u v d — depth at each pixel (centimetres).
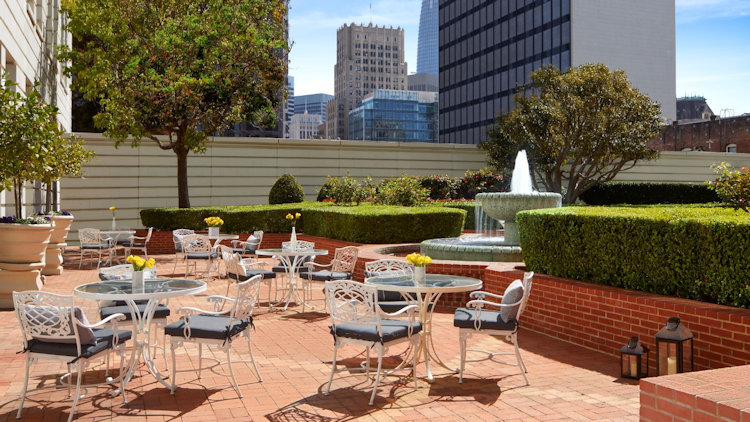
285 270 966
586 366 593
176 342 512
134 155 2358
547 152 2795
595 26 5175
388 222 1390
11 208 1416
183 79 1811
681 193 2994
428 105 12769
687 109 8306
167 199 2402
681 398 298
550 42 5284
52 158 942
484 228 2125
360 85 19825
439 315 859
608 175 3023
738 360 502
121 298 503
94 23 1902
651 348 587
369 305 507
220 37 1922
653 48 5425
